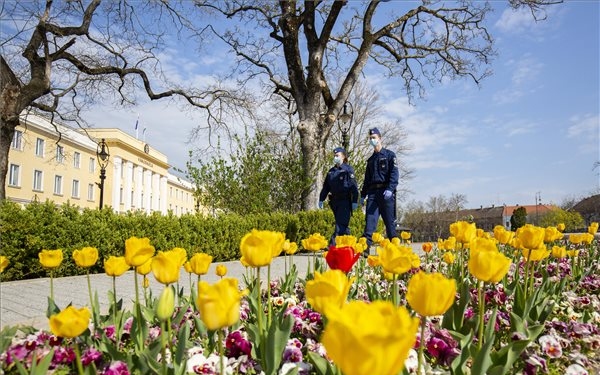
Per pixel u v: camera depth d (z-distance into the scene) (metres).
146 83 18.53
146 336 2.39
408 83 23.58
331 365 1.70
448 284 1.36
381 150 8.93
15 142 40.94
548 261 6.04
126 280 7.12
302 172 18.03
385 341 0.67
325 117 18.92
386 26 19.80
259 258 1.85
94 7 15.46
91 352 2.24
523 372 2.27
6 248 7.30
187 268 3.13
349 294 3.67
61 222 8.14
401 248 2.56
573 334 2.97
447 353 2.28
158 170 77.94
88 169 54.56
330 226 15.98
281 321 2.27
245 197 17.02
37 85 14.23
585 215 60.12
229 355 2.34
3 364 2.28
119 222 9.27
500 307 3.73
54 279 7.38
